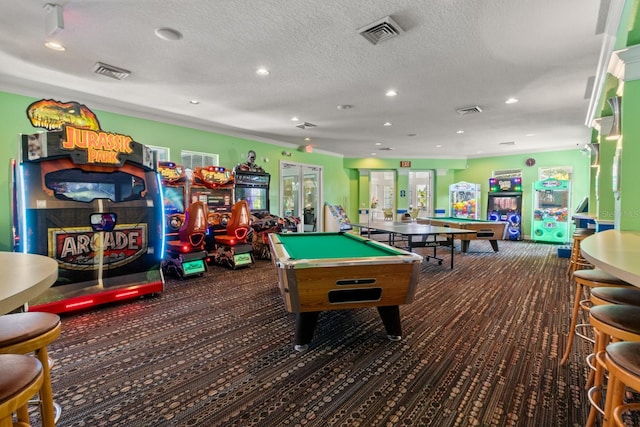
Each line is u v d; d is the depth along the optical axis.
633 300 1.60
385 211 11.88
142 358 2.39
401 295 2.55
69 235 3.24
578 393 1.94
